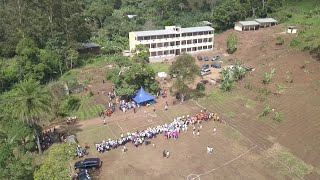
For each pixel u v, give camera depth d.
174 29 106.00
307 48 88.00
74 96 75.81
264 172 47.75
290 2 141.25
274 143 54.59
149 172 48.44
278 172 47.56
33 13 97.06
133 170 49.00
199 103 72.31
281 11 132.38
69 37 97.50
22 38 91.12
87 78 87.06
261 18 129.75
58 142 57.19
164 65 98.06
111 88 81.25
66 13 97.31
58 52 92.75
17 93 53.22
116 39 118.75
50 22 96.12
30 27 94.88
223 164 49.97
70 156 42.69
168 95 77.69
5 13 102.62
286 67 83.25
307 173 46.94
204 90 79.06
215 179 46.50
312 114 61.16
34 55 84.12
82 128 62.44
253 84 78.38
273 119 62.03
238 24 122.38
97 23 138.38
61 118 67.06
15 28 96.88
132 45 103.69
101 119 66.06
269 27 121.06
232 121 63.06
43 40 95.94
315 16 117.75
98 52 110.19
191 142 56.41
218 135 58.44
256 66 90.19
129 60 88.19
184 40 107.75
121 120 65.31
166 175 47.62
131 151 54.22
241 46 108.50
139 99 71.50
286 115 62.59
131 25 128.12
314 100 65.75
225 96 74.94
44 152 53.31
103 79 86.88
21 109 50.91
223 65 97.44
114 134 59.78
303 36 96.06
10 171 36.34
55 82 81.19
